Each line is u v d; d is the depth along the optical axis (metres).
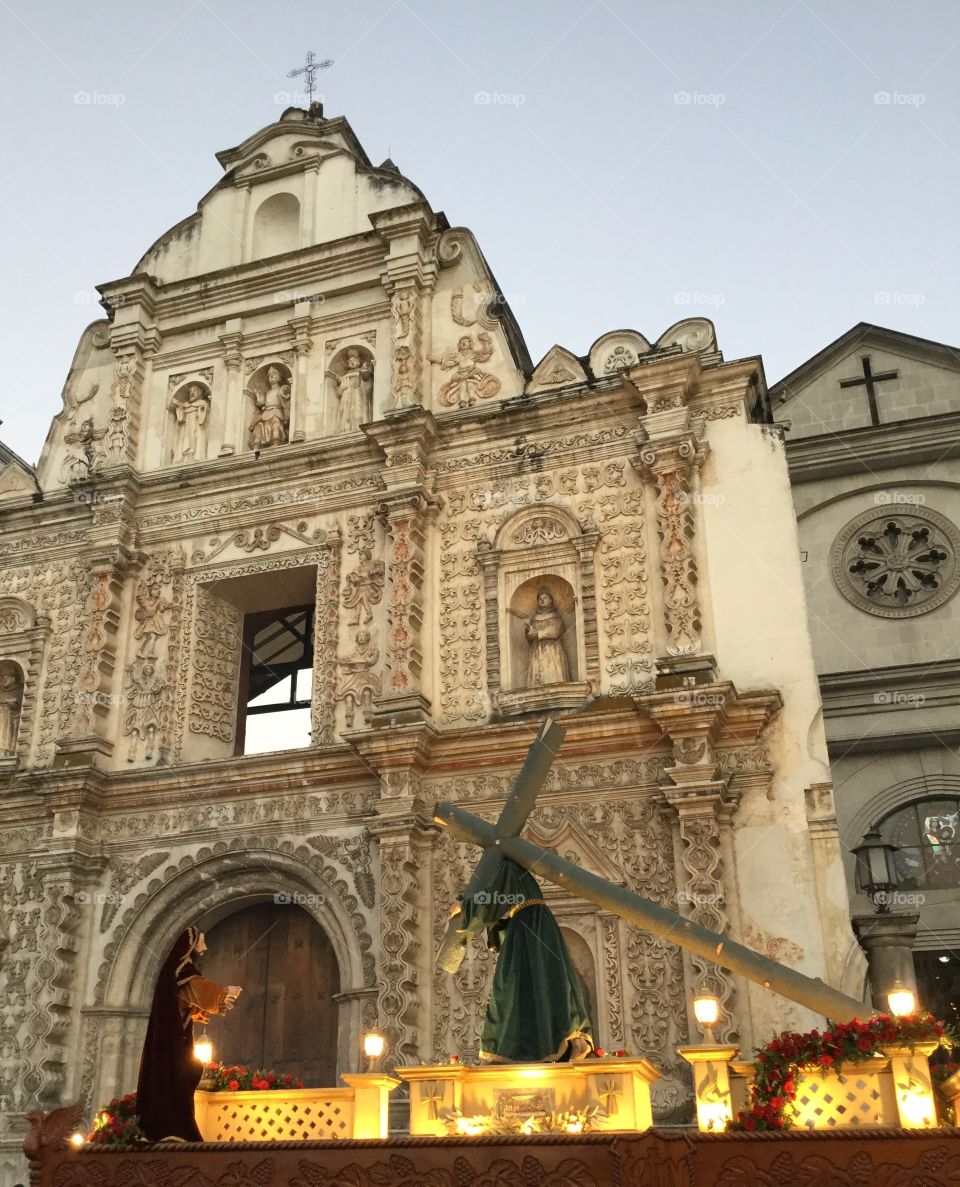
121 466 22.38
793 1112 10.03
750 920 16.44
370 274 22.80
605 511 19.64
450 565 20.25
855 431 25.17
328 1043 18.80
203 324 23.72
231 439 22.55
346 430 21.86
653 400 19.59
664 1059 15.96
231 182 24.75
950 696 22.95
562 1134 9.30
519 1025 11.35
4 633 22.64
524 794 12.66
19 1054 18.95
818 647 24.22
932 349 26.06
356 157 24.22
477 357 21.55
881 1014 10.66
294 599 22.47
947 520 24.50
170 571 21.94
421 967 17.44
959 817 22.75
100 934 19.56
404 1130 16.19
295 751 19.30
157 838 19.89
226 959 19.88
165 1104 11.01
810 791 16.94
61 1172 10.77
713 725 17.06
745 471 19.12
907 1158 8.91
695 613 18.14
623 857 17.27
